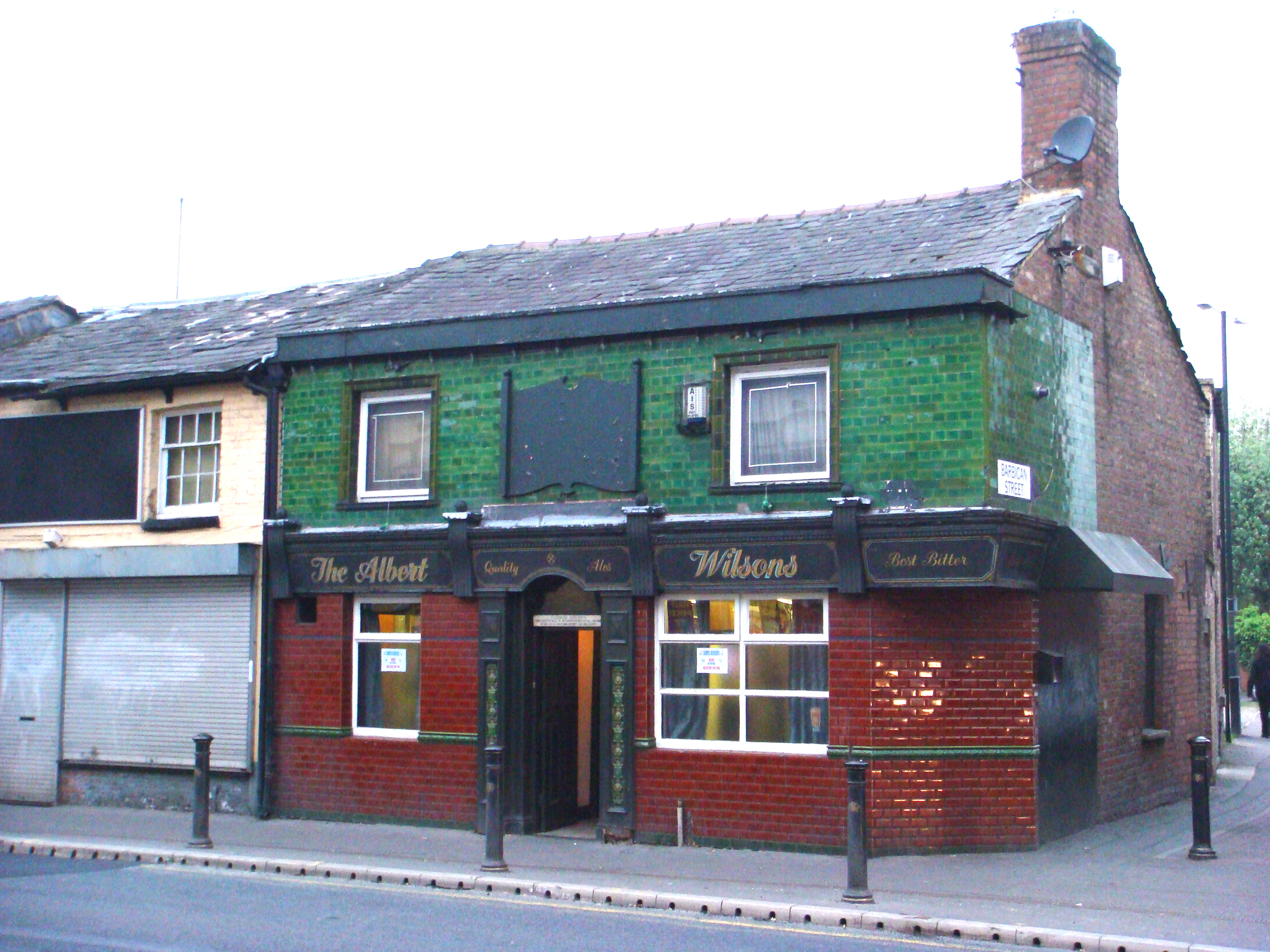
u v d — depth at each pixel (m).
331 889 11.87
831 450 13.47
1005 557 12.77
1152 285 17.92
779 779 13.53
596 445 14.59
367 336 15.77
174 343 18.81
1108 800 15.35
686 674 14.19
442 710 15.20
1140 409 17.30
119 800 17.16
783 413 13.95
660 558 14.03
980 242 14.32
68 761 17.45
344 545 15.66
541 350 14.98
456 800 15.04
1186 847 13.59
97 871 12.84
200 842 13.80
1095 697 15.20
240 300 21.28
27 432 18.19
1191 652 18.94
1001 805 13.23
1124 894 11.23
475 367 15.36
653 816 14.05
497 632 14.92
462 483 15.31
